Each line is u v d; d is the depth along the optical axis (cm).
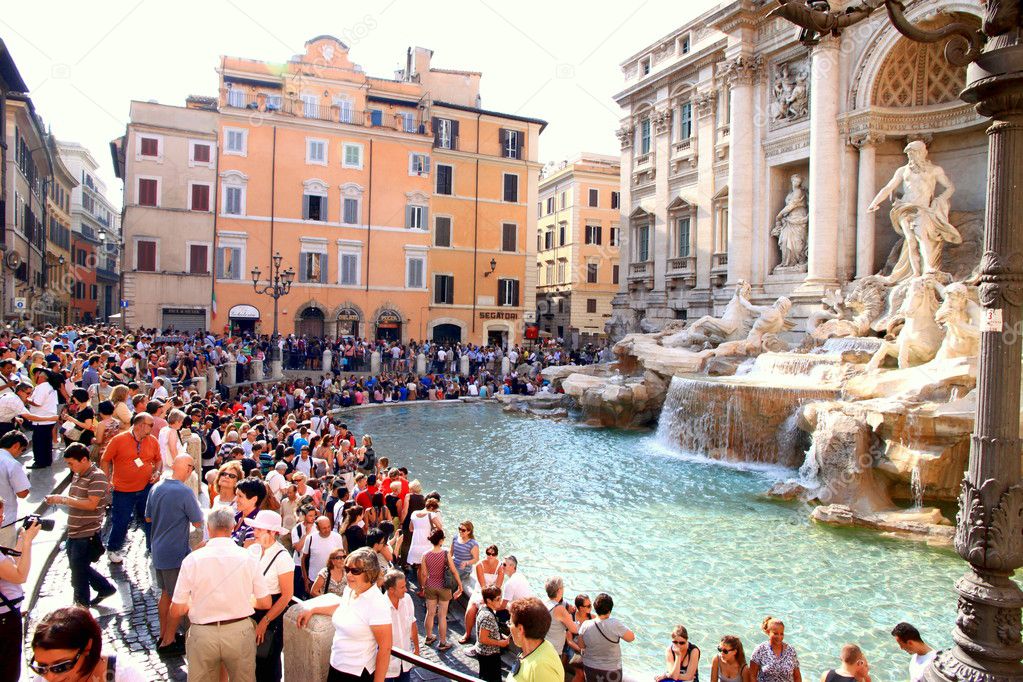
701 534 1536
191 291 4700
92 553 864
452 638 1007
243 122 4766
